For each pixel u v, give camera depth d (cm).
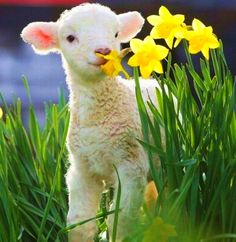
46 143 836
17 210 760
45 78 1777
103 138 746
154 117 701
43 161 825
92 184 766
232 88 713
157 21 695
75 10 753
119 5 1617
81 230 756
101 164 753
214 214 689
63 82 1719
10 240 736
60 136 860
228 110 700
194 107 718
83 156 756
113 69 694
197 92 724
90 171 761
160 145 697
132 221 730
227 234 671
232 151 704
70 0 1658
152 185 770
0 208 745
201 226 682
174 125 696
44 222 725
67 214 785
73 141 760
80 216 758
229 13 1659
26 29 793
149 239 630
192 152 700
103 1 1616
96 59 718
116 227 686
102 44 721
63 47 756
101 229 785
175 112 720
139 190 740
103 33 730
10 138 823
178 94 712
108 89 748
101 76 733
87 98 749
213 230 695
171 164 683
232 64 1644
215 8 1661
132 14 794
